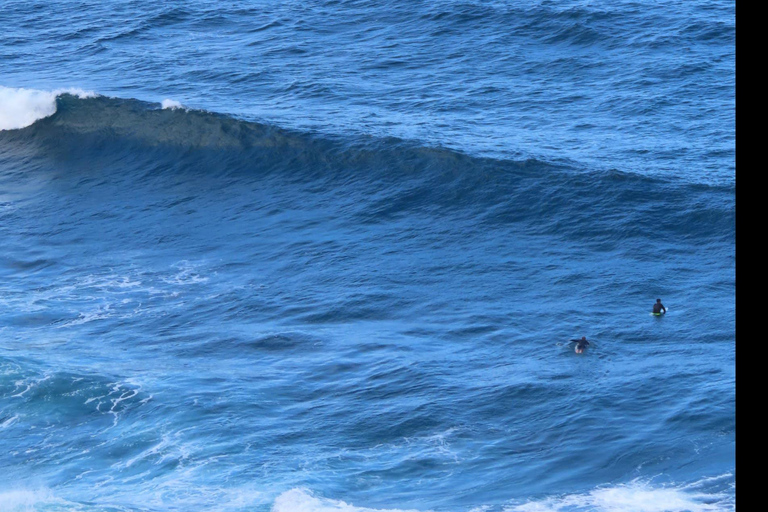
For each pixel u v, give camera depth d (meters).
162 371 111.38
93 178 192.50
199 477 85.75
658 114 199.00
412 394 102.00
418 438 92.75
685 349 109.56
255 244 156.62
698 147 179.88
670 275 133.50
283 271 144.75
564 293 129.62
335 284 138.12
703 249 141.75
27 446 93.62
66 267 151.62
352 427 95.50
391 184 172.50
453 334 119.25
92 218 173.38
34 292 141.38
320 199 172.75
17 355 115.38
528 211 157.62
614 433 90.12
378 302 130.75
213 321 128.38
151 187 186.62
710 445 86.19
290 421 97.50
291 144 188.62
